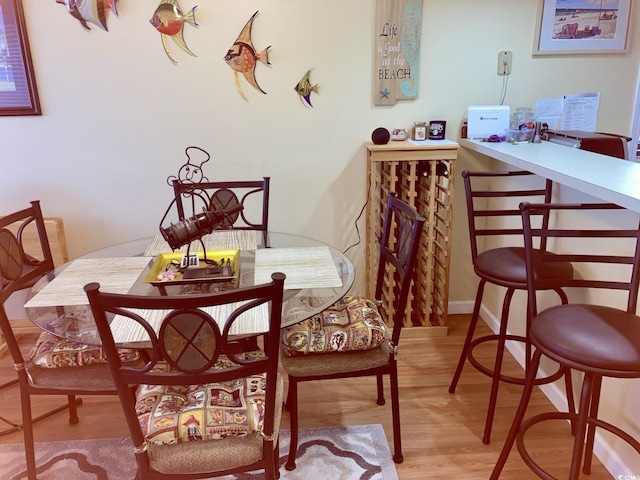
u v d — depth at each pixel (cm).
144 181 277
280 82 266
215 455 137
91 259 193
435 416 217
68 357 170
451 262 302
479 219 293
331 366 178
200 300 116
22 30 247
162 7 251
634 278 154
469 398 229
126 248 206
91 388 168
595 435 191
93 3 246
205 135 272
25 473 188
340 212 290
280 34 260
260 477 185
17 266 189
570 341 138
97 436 208
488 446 199
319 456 194
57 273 179
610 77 277
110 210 281
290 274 175
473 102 277
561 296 191
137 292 161
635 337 138
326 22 259
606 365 130
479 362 257
